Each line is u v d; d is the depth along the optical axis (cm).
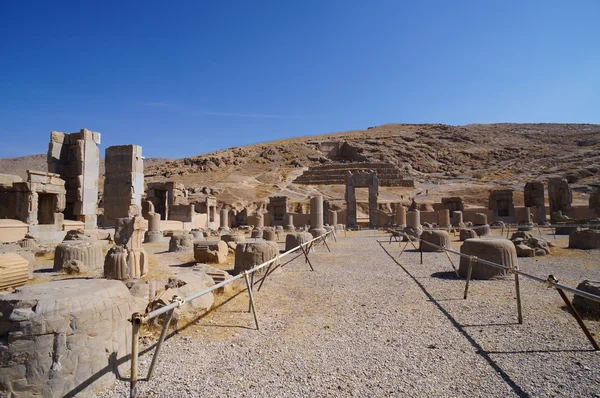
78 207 2450
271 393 439
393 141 12031
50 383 399
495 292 909
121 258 1064
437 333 632
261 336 634
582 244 1758
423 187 8088
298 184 8194
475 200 6494
